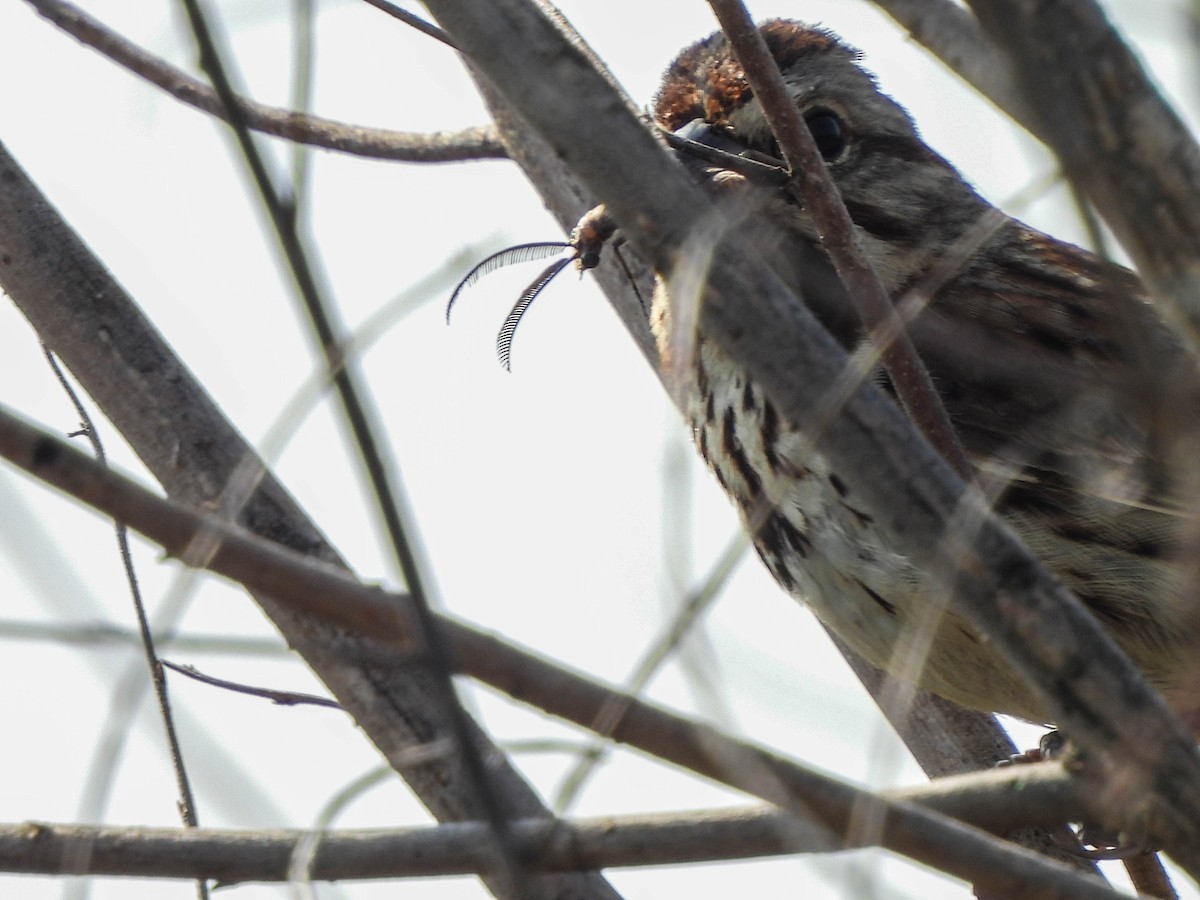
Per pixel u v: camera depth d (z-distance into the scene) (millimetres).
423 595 4719
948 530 5219
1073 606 5270
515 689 5113
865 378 5309
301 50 5359
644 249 5191
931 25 7117
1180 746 5211
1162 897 8375
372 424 4711
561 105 5215
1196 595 8750
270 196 4738
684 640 4898
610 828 5703
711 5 7145
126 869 5938
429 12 5430
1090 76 4613
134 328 8688
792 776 5215
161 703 7508
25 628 5363
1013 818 5945
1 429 4781
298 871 5645
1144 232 4715
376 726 7895
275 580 4988
